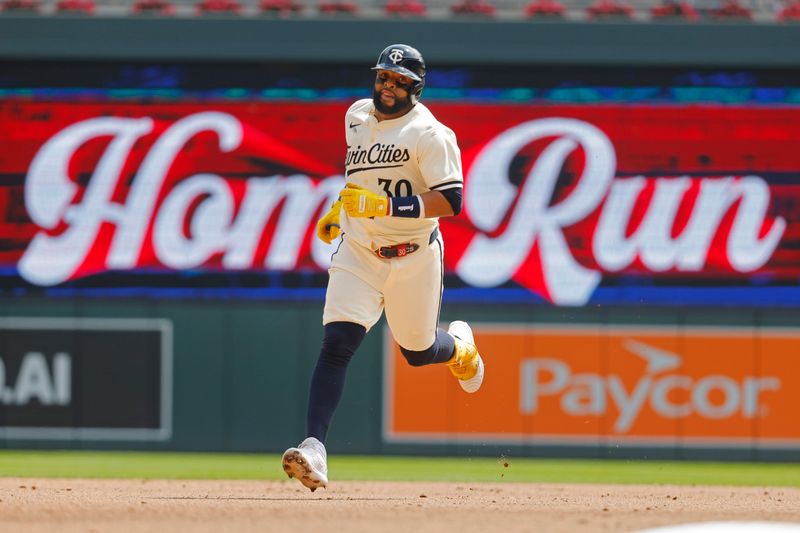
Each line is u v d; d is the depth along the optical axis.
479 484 26.67
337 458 39.78
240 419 39.47
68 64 39.56
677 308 39.31
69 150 39.47
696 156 39.38
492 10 42.09
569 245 39.34
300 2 42.03
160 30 39.50
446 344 19.28
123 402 39.47
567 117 39.47
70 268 39.44
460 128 39.47
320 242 39.44
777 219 39.31
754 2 42.41
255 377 39.50
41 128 39.50
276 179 39.47
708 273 39.31
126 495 20.39
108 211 39.47
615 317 39.31
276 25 39.50
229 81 39.59
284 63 39.59
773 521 15.72
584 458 39.22
